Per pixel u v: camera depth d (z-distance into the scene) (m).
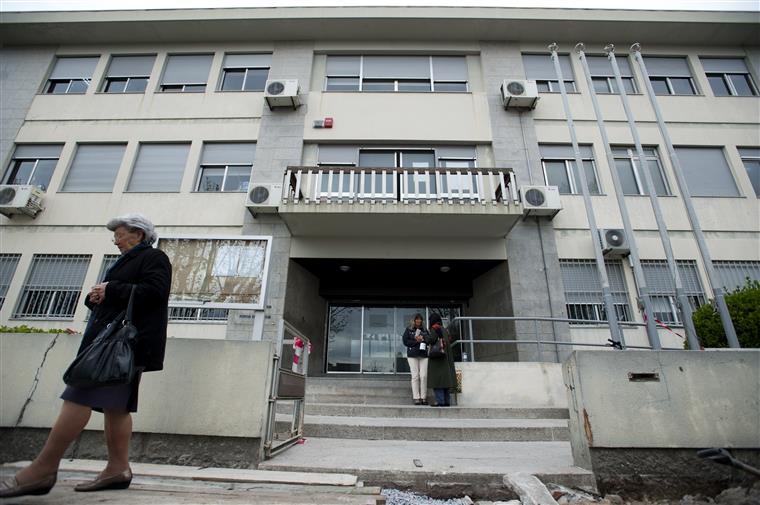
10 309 8.74
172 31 11.38
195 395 3.34
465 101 10.80
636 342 8.57
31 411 3.33
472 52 11.53
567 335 8.63
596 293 9.01
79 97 10.91
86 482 2.49
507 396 6.55
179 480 2.72
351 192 8.73
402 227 8.98
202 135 10.49
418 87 11.35
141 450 3.24
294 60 11.35
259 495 2.47
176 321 8.76
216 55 11.49
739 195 9.80
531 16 10.97
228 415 3.29
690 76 11.23
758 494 2.81
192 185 9.98
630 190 10.02
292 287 9.12
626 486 2.87
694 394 3.04
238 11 11.05
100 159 10.36
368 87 11.30
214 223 9.52
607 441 2.96
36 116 10.67
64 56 11.55
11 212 9.41
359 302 10.75
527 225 9.47
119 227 2.68
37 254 9.25
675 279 4.85
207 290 4.34
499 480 2.96
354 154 10.34
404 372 10.16
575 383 3.17
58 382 3.41
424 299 10.63
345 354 10.31
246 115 10.70
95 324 2.35
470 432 4.73
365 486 2.90
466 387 6.59
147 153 10.41
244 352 3.45
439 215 8.48
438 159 10.29
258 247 4.49
